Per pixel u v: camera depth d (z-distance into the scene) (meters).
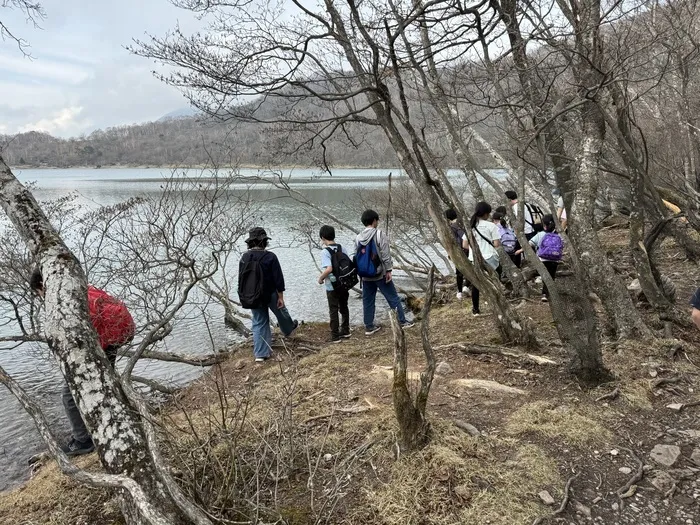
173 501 2.53
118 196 25.02
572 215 5.46
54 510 3.40
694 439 3.64
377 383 4.88
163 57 4.36
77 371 2.70
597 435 3.66
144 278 7.71
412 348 6.16
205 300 9.73
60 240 3.14
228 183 7.68
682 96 7.82
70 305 2.83
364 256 7.20
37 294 4.41
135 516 2.53
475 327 6.82
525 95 5.04
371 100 5.20
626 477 3.24
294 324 7.85
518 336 5.46
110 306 4.53
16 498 3.76
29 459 4.97
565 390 4.40
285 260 15.14
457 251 5.41
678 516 2.89
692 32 6.89
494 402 4.24
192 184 7.57
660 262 9.04
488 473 3.19
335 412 4.30
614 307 5.44
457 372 5.03
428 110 7.40
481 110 6.89
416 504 2.95
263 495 3.21
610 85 4.99
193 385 6.25
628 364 4.76
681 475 3.23
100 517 3.23
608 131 7.21
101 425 2.62
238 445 3.61
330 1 4.57
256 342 6.70
